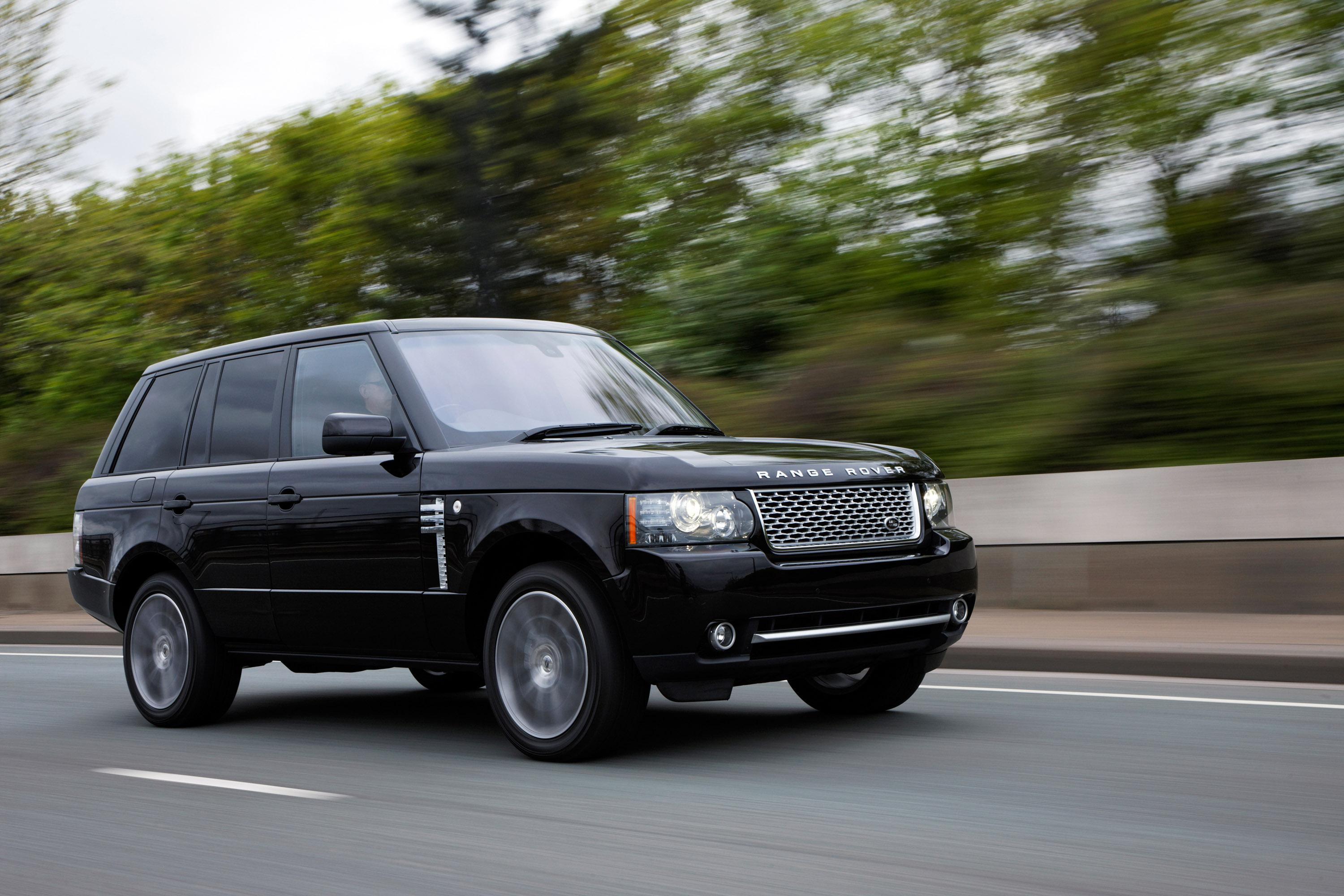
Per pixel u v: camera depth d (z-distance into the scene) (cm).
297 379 657
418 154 1582
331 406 632
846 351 1288
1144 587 946
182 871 401
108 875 401
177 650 698
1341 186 1119
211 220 2378
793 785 489
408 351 618
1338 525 873
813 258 1527
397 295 1633
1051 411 1066
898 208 1504
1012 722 616
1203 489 923
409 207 1577
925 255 1454
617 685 515
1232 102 1155
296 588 627
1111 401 1027
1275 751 533
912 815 439
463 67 1527
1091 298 1173
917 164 1497
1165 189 1213
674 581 501
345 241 1898
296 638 638
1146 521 946
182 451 712
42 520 1688
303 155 2275
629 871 381
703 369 1449
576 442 568
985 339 1238
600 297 1678
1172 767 506
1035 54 1324
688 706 694
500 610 548
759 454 545
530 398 618
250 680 940
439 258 1573
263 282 2234
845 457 563
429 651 586
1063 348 1149
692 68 1678
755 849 401
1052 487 990
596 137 1555
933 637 571
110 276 2236
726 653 507
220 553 664
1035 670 805
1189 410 989
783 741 582
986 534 1020
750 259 1524
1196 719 610
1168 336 1035
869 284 1451
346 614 607
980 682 759
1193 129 1180
